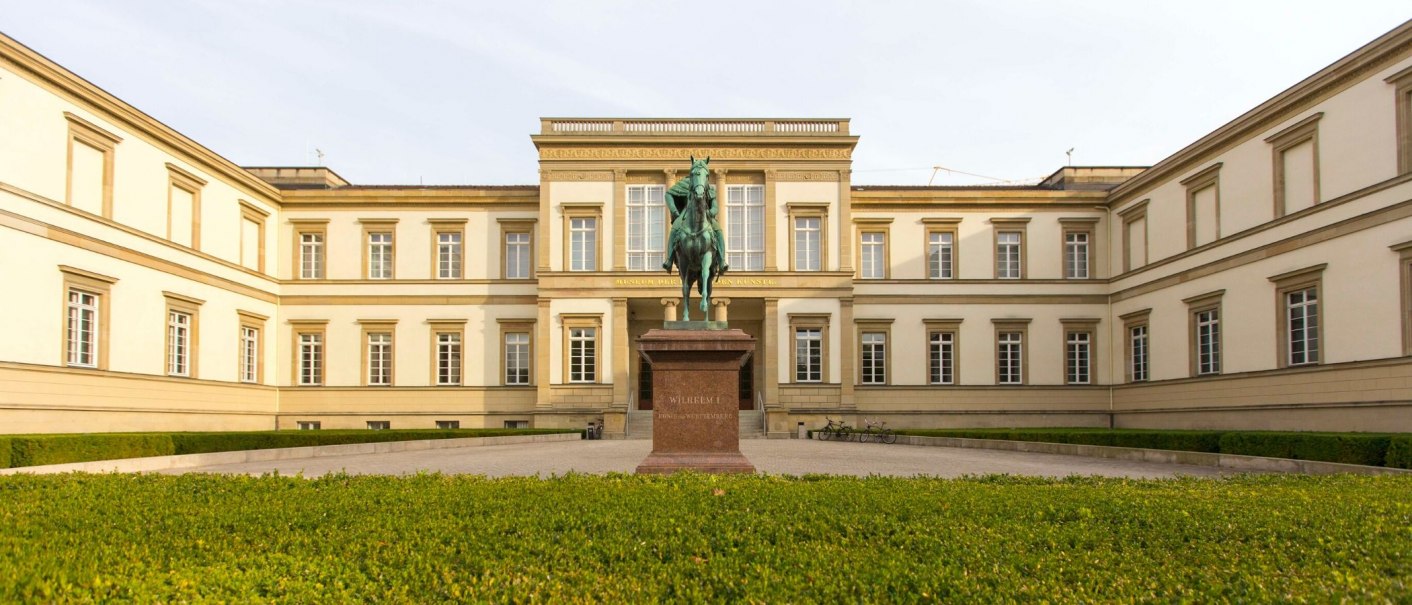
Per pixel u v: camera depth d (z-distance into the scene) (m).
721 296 43.84
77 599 6.77
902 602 7.20
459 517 10.67
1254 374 34.31
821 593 7.41
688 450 16.95
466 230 46.72
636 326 47.62
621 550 8.85
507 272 46.59
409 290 46.44
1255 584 7.59
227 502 11.81
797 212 44.22
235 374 41.88
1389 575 8.09
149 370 35.53
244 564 8.27
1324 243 30.83
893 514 10.90
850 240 44.16
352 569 8.12
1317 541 9.30
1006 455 27.92
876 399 46.53
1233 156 36.00
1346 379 29.62
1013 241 47.56
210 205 40.09
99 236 32.75
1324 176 30.89
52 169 30.64
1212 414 37.12
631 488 13.16
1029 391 46.59
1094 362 46.75
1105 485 14.73
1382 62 28.42
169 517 10.53
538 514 10.68
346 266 46.53
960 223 47.44
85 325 32.38
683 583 7.73
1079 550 9.11
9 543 8.66
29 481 14.23
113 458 25.98
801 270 44.16
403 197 46.56
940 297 47.09
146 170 35.56
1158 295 41.69
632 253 44.19
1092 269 47.03
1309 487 14.48
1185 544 9.36
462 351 46.22
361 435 32.75
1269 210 33.72
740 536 9.54
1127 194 44.75
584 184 44.19
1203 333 38.47
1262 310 34.06
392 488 13.35
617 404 43.12
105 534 9.45
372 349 46.50
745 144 44.22
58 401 30.59
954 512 11.08
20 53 28.98
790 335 43.94
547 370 43.47
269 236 45.53
